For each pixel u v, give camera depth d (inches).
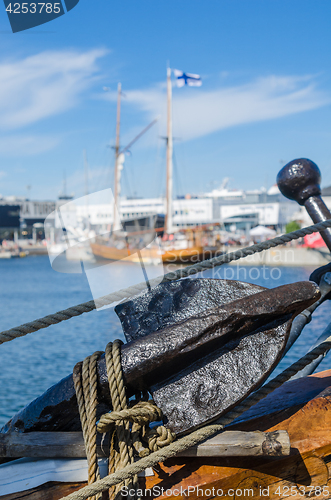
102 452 77.6
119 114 1866.4
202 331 76.0
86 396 75.4
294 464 79.3
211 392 76.4
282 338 80.0
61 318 83.5
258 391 81.7
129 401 82.1
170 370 78.2
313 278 122.0
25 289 1529.3
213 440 74.4
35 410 78.5
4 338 81.4
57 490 72.3
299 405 88.1
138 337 83.7
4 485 71.9
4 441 75.7
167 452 70.9
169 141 1802.4
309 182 123.2
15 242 4163.4
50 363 524.7
